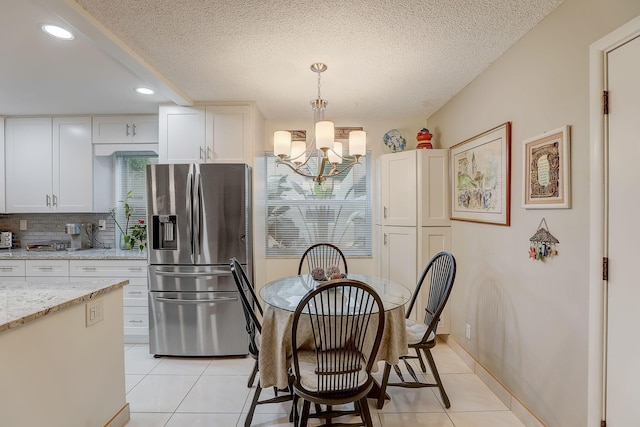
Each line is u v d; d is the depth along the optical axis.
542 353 1.77
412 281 3.04
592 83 1.42
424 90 2.75
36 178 3.33
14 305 1.40
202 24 1.75
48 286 1.75
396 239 3.18
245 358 2.80
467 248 2.65
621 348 1.32
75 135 3.33
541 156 1.75
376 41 1.95
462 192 2.71
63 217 3.61
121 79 2.48
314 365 1.66
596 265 1.41
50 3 1.50
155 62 2.21
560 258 1.63
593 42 1.42
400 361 2.68
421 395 2.21
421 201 3.00
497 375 2.21
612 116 1.35
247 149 3.01
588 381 1.46
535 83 1.81
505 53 2.10
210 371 2.56
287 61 2.20
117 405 1.87
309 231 3.68
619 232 1.32
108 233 3.62
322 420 1.97
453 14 1.68
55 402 1.45
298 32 1.84
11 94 2.77
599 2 1.39
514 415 1.99
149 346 2.82
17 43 1.95
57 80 2.49
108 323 1.81
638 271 1.25
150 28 1.79
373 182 3.63
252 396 2.21
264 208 3.56
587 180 1.46
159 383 2.37
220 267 2.75
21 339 1.29
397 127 3.62
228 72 2.37
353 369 1.54
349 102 3.05
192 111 3.00
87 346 1.65
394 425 1.89
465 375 2.47
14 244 3.56
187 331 2.77
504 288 2.12
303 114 3.46
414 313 2.98
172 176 2.73
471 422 1.92
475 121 2.50
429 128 3.54
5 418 1.22
